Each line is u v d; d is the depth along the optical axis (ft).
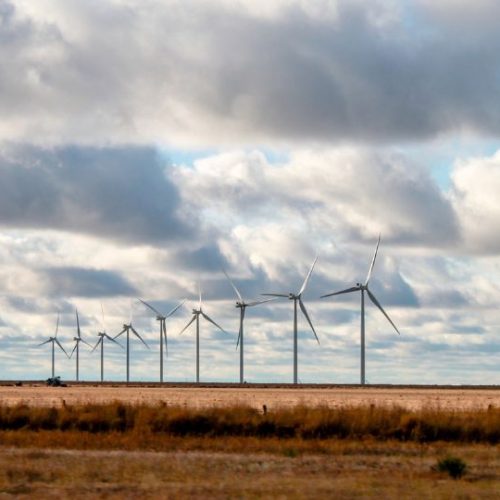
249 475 183.83
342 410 269.03
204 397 527.81
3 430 263.49
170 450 223.92
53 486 169.27
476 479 183.42
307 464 199.72
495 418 253.85
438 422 252.21
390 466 199.00
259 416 262.26
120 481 175.11
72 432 258.37
